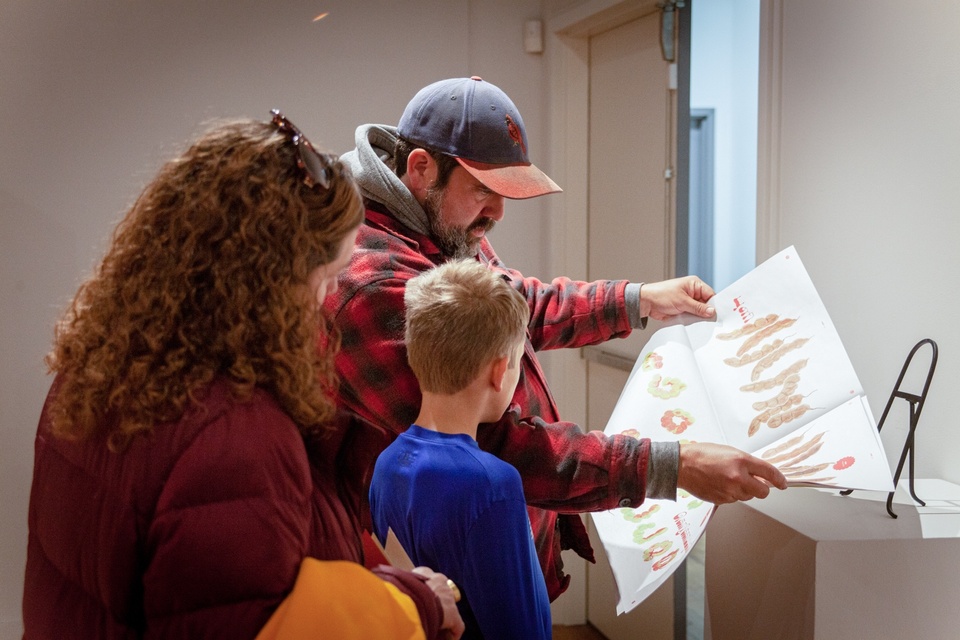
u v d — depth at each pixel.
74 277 2.66
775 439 1.33
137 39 2.65
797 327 1.46
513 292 1.21
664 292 1.67
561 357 3.09
